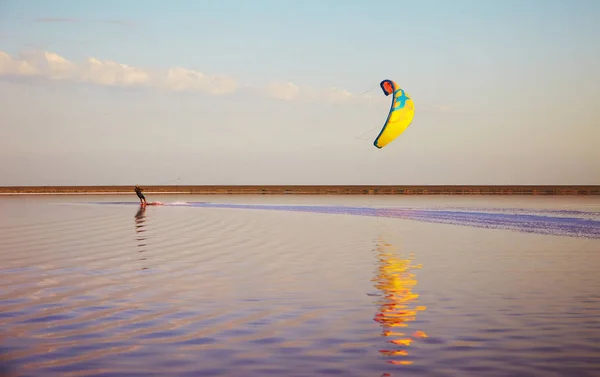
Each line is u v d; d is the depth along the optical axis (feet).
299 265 65.98
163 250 79.25
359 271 61.87
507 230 105.29
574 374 30.83
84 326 40.34
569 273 60.23
